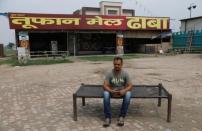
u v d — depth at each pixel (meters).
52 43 35.81
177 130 5.67
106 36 40.78
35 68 19.05
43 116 6.77
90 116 6.70
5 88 10.87
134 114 6.80
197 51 35.28
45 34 38.47
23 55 24.53
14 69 18.88
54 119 6.51
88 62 23.69
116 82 6.26
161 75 13.98
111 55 35.22
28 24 32.00
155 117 6.55
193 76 13.41
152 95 6.22
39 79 13.22
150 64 20.78
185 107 7.48
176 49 37.31
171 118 6.47
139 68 17.72
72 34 37.56
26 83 12.04
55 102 8.21
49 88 10.62
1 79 13.70
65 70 17.06
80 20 34.50
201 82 11.56
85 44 39.53
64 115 6.82
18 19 31.58
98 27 35.41
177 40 39.22
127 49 43.00
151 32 38.84
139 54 36.97
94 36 39.91
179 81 11.95
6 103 8.20
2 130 5.83
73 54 38.00
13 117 6.74
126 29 36.72
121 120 5.96
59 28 33.62
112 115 6.71
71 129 5.79
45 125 6.09
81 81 12.29
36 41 38.38
